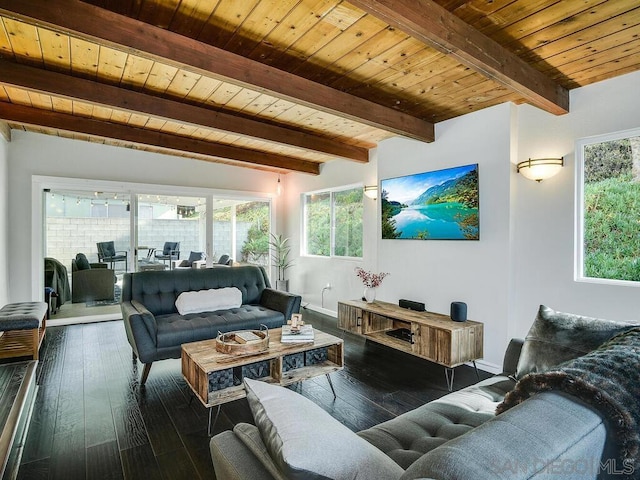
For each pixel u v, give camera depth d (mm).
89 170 4906
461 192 3338
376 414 2471
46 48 2430
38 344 3391
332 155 4359
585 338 1740
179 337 3004
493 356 3123
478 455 655
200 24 2062
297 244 6164
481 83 2730
